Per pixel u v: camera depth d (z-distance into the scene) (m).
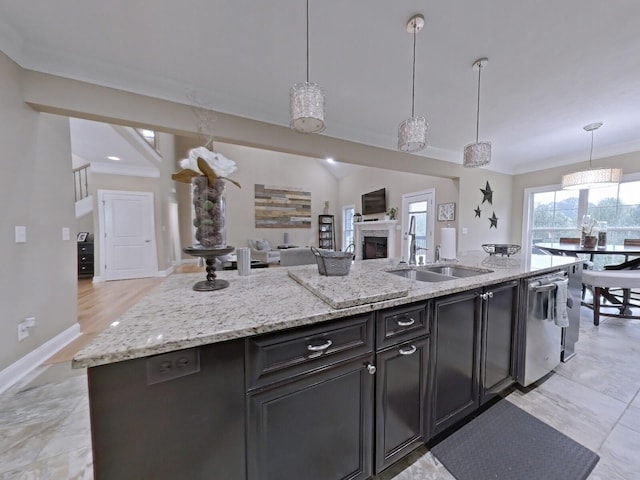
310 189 8.43
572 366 2.04
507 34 1.72
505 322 1.63
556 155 4.50
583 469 1.17
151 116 2.27
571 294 2.14
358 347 1.01
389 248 6.18
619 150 3.89
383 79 2.25
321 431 0.95
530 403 1.62
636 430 1.39
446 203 4.84
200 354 0.74
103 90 2.09
